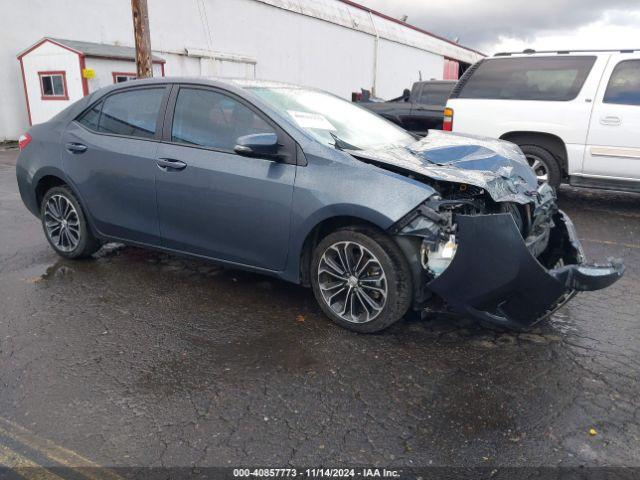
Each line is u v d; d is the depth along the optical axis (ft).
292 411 9.02
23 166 16.63
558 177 22.99
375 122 15.03
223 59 61.36
